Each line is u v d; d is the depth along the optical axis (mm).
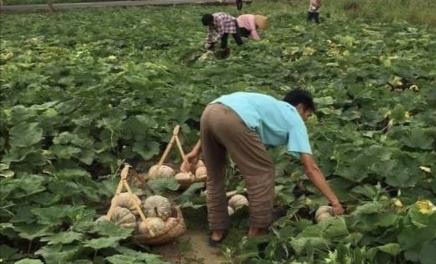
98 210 6293
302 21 19562
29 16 26203
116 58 13195
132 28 18391
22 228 5359
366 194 5582
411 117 8062
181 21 20922
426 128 7418
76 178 6430
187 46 14492
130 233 5180
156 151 7484
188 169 6547
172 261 5367
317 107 8750
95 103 8703
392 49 13203
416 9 20453
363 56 12156
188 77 10875
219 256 5461
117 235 5141
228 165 6812
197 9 27031
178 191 6621
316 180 5086
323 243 4793
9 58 13438
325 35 15344
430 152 6805
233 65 11562
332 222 4863
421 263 4363
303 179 6250
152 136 7875
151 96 9312
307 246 4781
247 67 11523
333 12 22094
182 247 5562
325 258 4539
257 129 5125
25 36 17656
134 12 25609
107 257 4859
